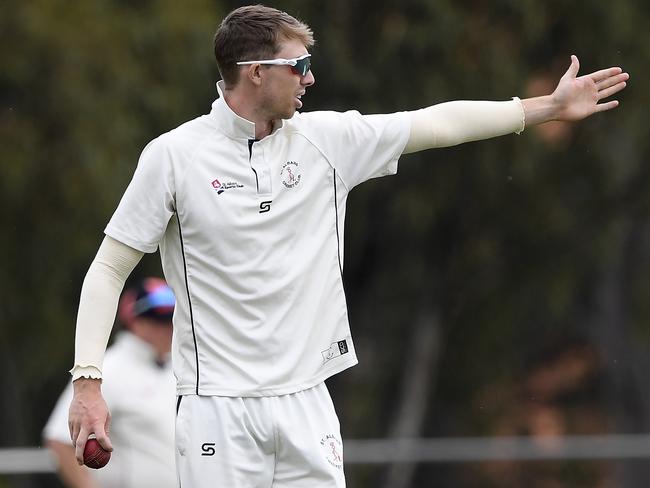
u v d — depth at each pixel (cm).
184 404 1591
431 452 3578
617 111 5981
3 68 4731
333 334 1606
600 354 8062
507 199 6056
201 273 1581
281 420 1569
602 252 6353
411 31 5481
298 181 1591
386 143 1633
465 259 6369
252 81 1566
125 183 4853
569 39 5834
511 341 6931
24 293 5150
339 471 1599
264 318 1570
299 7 5447
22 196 4872
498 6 5541
